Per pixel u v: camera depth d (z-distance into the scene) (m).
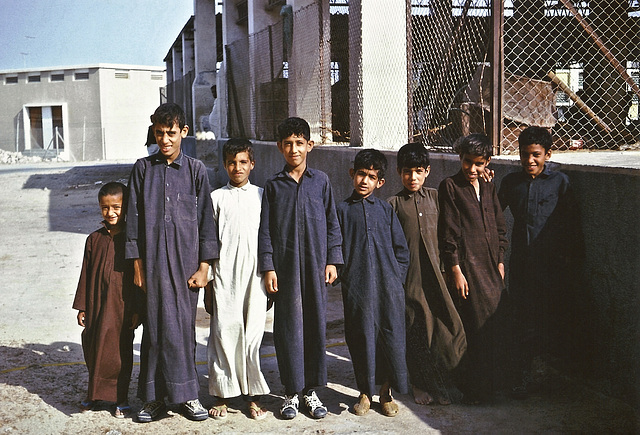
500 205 2.59
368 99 5.23
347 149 5.35
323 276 2.48
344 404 2.61
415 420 2.33
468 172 2.50
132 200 2.35
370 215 2.48
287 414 2.44
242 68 10.27
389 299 2.42
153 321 2.33
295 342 2.46
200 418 2.44
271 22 9.63
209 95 13.06
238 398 2.70
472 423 2.13
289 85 7.85
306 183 2.51
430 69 4.89
